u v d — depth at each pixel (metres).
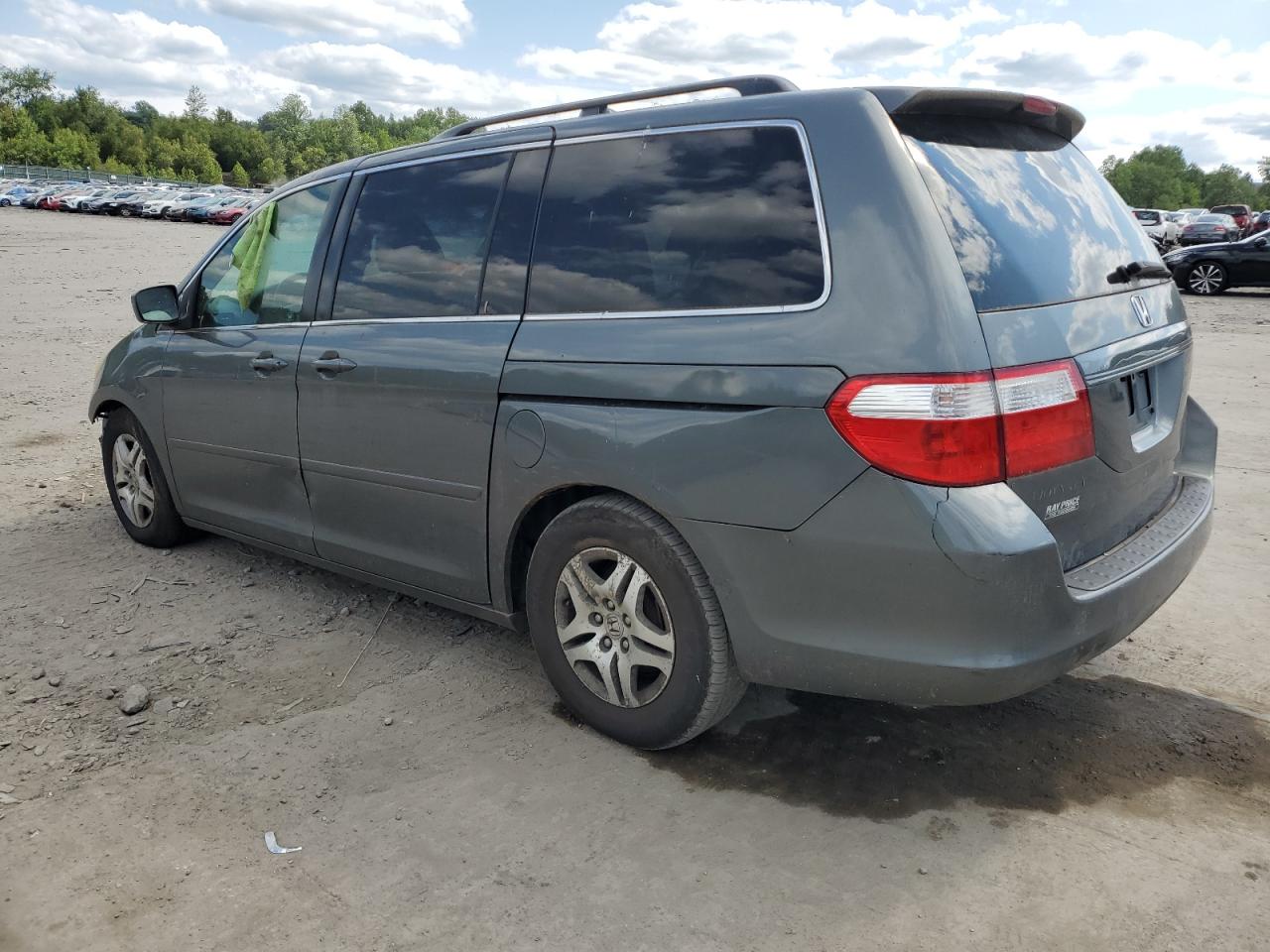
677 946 2.33
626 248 3.02
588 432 2.96
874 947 2.31
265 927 2.40
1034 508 2.54
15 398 9.05
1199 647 3.86
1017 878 2.54
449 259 3.51
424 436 3.48
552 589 3.21
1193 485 3.45
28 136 111.69
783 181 2.74
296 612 4.30
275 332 4.12
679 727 2.98
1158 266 3.21
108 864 2.64
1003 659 2.44
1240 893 2.48
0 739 3.26
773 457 2.61
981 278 2.53
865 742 3.19
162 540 5.06
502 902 2.48
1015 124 3.07
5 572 4.77
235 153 147.50
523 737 3.25
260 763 3.12
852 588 2.56
